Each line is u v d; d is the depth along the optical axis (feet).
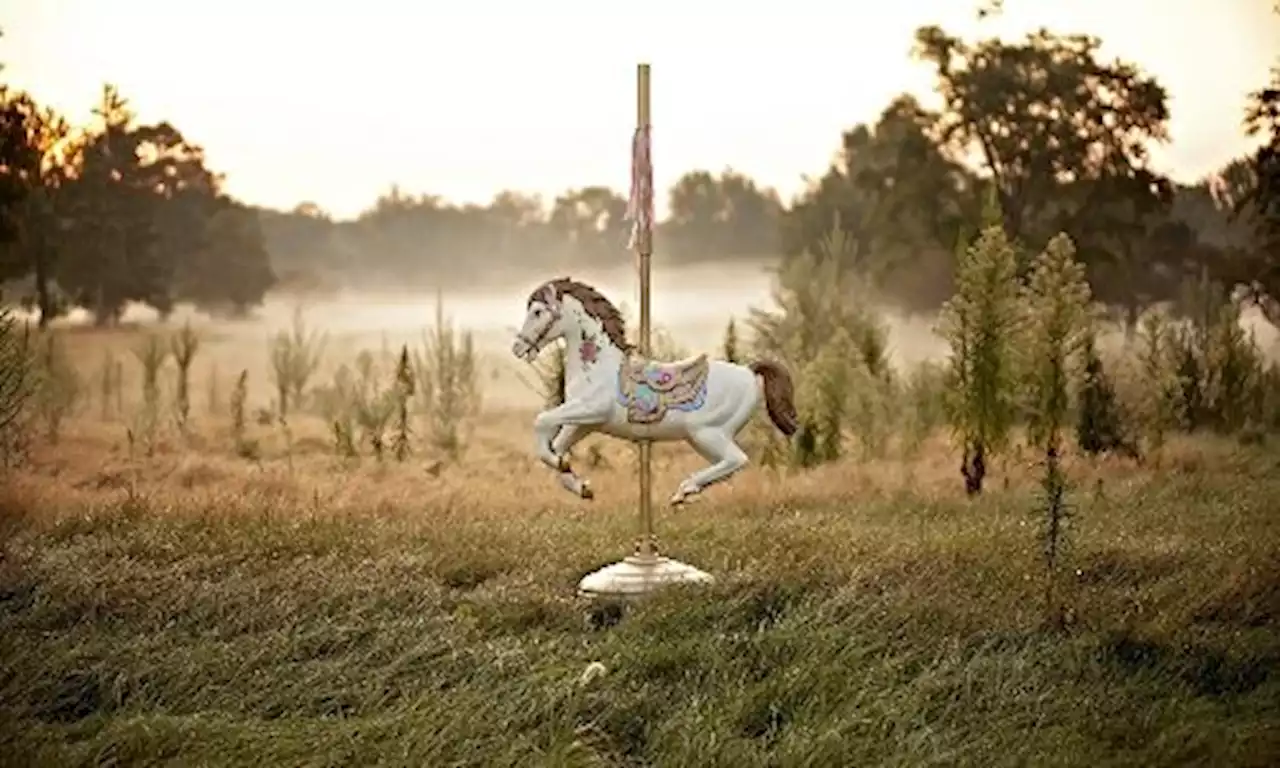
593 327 31.53
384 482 45.11
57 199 58.70
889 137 77.41
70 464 46.65
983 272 43.78
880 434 51.70
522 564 33.22
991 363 43.16
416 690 24.22
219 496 39.50
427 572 32.37
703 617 28.22
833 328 58.34
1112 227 74.54
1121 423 51.37
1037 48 76.18
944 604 28.14
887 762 21.22
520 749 21.53
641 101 31.81
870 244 77.61
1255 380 57.06
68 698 24.20
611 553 33.96
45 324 58.34
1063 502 36.01
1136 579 31.71
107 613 28.58
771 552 33.12
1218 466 47.34
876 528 36.42
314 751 21.42
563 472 31.58
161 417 56.49
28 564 31.65
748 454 51.57
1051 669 25.31
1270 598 28.99
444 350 58.08
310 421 59.00
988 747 21.79
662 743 22.36
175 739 21.70
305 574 31.17
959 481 46.06
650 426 31.14
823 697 23.40
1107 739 22.50
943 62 76.89
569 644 27.25
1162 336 60.54
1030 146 75.66
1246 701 24.16
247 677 24.84
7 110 56.80
